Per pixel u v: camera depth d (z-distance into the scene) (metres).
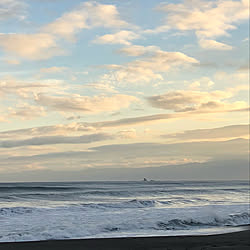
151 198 39.56
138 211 23.67
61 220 19.27
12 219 19.50
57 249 12.34
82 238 14.92
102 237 15.22
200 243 13.82
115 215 21.44
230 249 12.20
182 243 13.76
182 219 20.30
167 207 27.38
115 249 12.55
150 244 13.48
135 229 17.42
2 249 12.12
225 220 20.91
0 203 30.55
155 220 19.70
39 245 12.95
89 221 19.05
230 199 38.97
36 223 18.19
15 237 14.63
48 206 27.91
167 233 16.62
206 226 19.11
